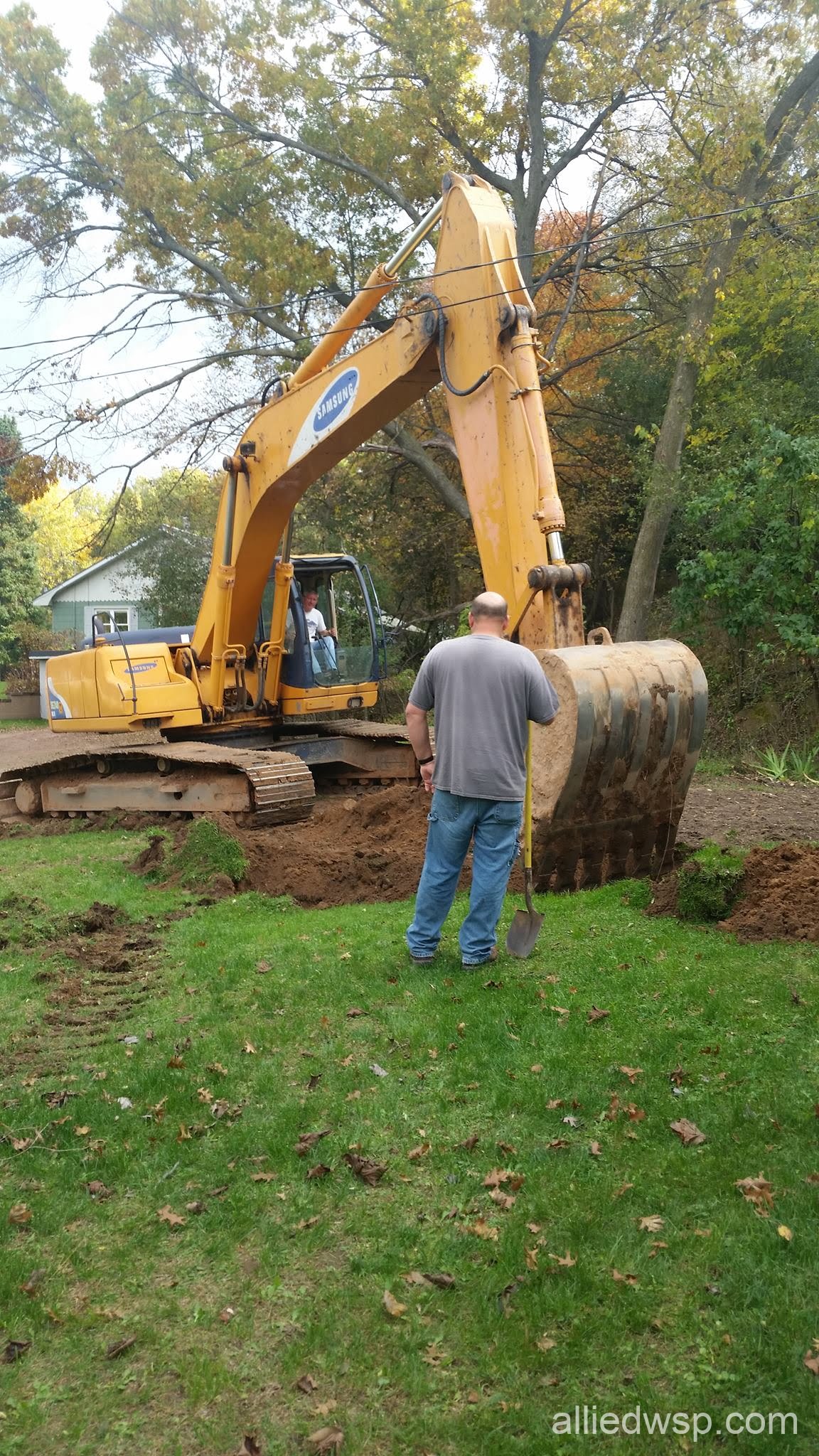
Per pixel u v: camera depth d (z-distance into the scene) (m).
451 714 5.58
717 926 6.24
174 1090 4.49
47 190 21.45
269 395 11.29
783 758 13.79
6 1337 3.07
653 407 22.34
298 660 12.91
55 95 20.66
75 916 7.38
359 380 9.05
